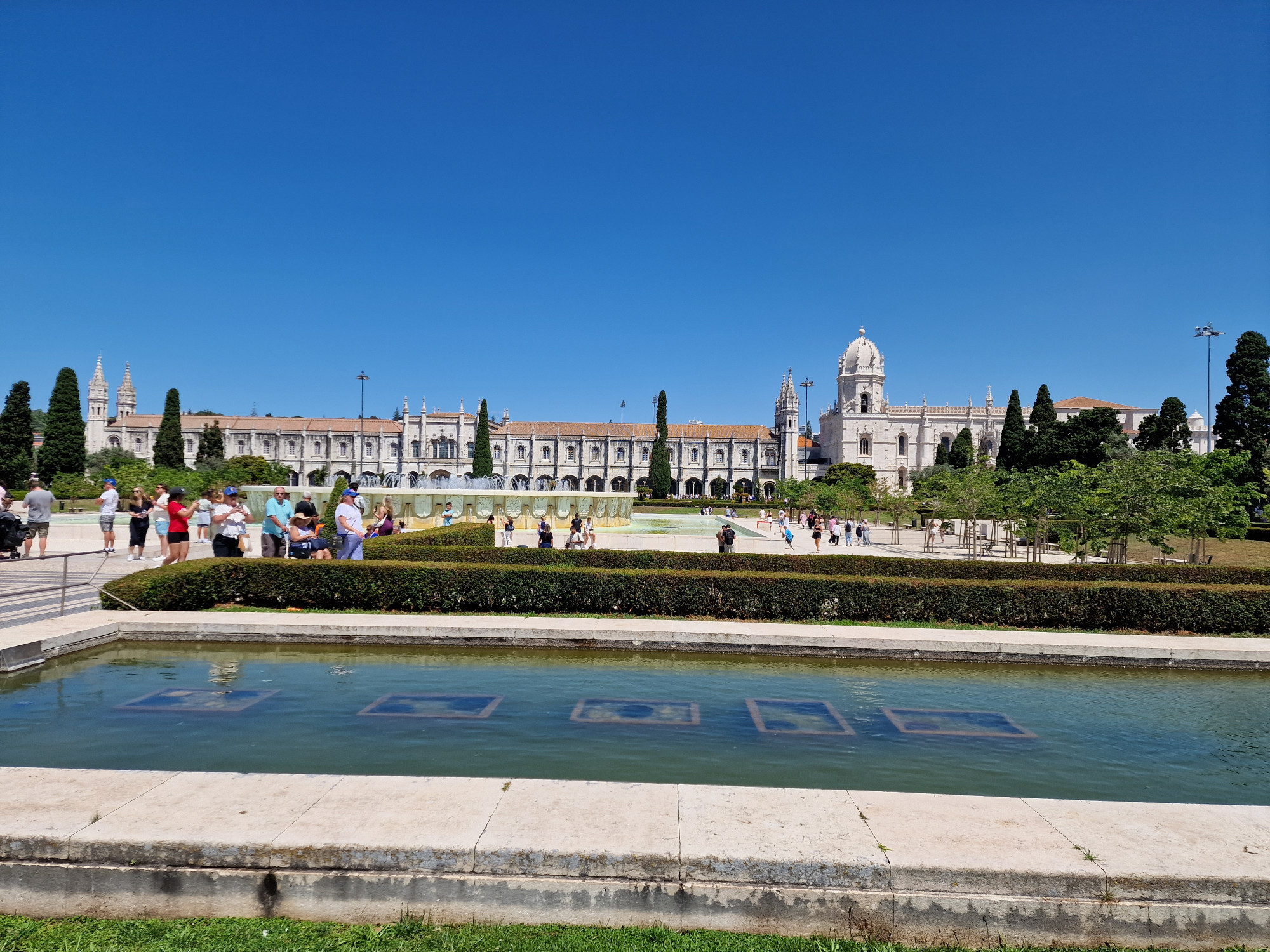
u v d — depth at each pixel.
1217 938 5.47
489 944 5.27
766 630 14.96
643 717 10.31
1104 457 80.75
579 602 17.62
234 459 109.75
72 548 30.16
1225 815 6.69
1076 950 5.46
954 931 5.51
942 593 17.56
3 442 83.56
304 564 17.58
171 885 5.66
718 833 6.04
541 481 140.38
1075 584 17.53
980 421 139.50
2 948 5.14
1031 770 8.79
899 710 11.00
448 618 15.33
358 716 10.01
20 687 11.14
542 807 6.48
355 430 139.12
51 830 5.79
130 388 151.25
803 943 5.41
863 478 106.31
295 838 5.74
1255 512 59.62
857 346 140.75
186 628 14.26
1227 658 13.99
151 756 8.42
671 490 139.75
